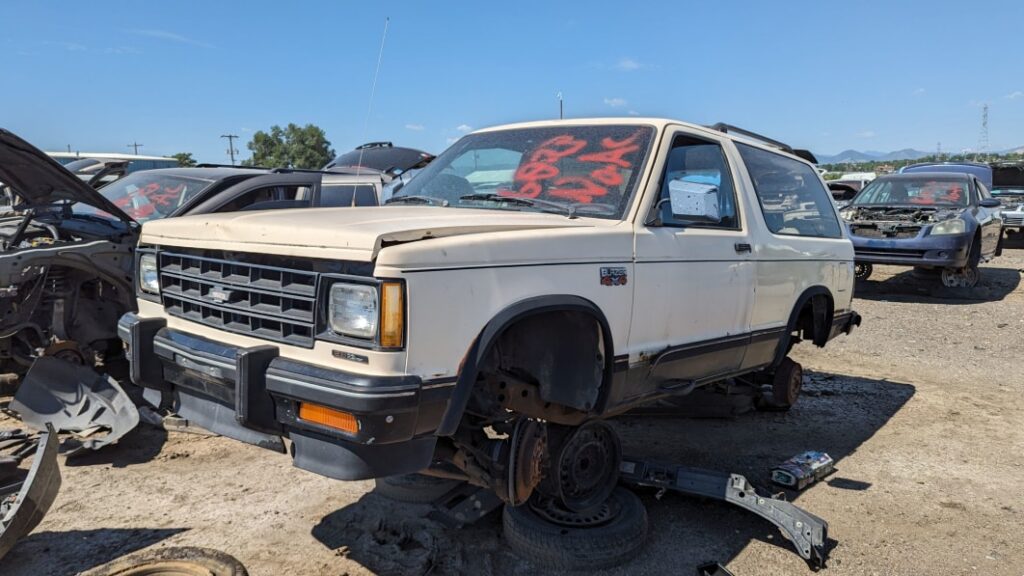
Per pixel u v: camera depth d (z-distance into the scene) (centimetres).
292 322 268
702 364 404
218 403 300
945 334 865
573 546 324
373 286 247
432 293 254
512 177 399
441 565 324
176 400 325
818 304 532
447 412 262
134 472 422
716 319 404
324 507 379
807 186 542
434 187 422
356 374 248
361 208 365
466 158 433
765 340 456
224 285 295
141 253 349
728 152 439
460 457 304
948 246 1061
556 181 382
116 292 559
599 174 375
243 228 287
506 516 347
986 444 504
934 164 1767
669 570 330
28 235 559
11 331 497
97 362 566
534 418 318
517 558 335
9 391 534
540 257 295
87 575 303
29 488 310
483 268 271
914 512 395
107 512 370
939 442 508
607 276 325
